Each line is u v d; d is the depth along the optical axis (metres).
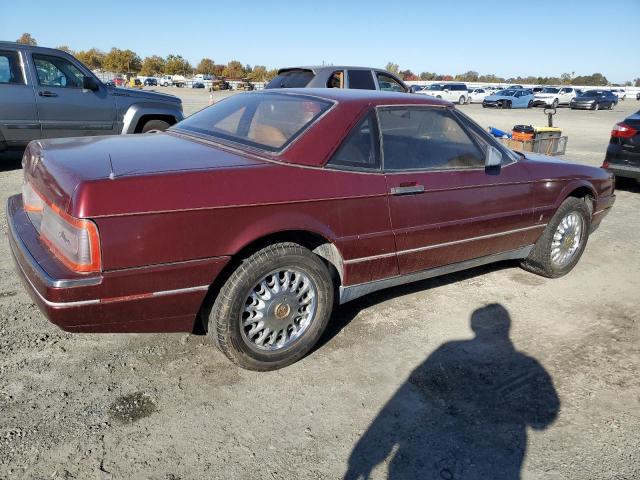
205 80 67.75
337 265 3.17
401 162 3.36
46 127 7.89
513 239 4.16
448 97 39.59
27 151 3.26
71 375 2.87
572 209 4.52
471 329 3.68
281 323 2.97
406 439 2.54
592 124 22.72
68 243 2.39
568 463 2.43
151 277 2.49
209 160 2.85
